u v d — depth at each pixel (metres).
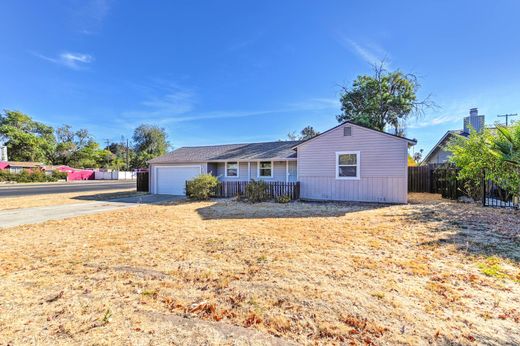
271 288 3.22
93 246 5.15
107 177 49.44
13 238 5.84
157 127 56.81
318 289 3.17
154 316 2.64
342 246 4.95
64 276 3.67
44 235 6.11
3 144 47.84
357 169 11.79
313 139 12.66
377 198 11.44
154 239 5.64
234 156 15.52
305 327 2.43
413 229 6.10
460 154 9.60
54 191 20.34
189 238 5.68
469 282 3.32
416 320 2.50
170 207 10.81
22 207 11.05
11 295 3.10
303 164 12.85
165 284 3.39
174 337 2.29
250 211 9.38
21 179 34.38
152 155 54.56
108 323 2.51
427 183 15.47
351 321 2.50
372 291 3.10
